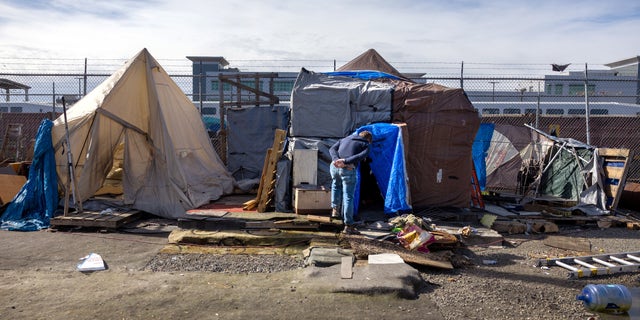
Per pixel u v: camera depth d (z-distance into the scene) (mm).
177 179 9156
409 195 8414
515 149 12531
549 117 14844
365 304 4941
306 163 8625
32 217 8469
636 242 7977
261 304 4895
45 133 8750
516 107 18828
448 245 6941
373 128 8688
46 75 13211
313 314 4672
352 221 7359
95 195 9805
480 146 12156
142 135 9523
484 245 7516
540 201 10195
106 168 9609
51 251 6812
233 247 7062
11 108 19375
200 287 5387
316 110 9391
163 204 8953
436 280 5840
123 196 9242
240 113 12906
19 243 7227
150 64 9758
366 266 5938
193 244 7164
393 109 9312
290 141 9492
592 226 9094
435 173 9227
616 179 9797
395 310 4820
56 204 8633
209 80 24156
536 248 7469
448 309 4898
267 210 8836
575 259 6633
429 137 9211
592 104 18719
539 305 5094
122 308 4750
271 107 12789
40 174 8703
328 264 6125
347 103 9344
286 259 6551
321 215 8062
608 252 7324
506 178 12562
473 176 9984
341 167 7348
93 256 6434
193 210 8664
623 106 18625
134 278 5707
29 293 5152
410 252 6566
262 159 12688
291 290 5289
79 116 9062
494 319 4688
